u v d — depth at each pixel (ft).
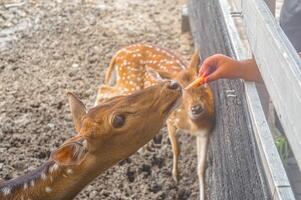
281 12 4.88
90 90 7.63
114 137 4.09
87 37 9.09
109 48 8.75
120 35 9.18
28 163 6.13
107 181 5.90
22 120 6.91
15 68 8.18
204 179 5.74
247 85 4.56
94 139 4.02
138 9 10.18
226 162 4.85
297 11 4.68
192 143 6.56
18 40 8.99
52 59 8.44
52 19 9.68
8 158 6.19
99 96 6.66
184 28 9.21
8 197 4.11
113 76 6.84
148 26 9.52
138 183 5.94
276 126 4.57
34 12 9.90
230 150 4.75
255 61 4.63
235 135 4.66
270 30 3.76
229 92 5.07
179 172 6.12
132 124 4.13
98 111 4.12
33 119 6.94
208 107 5.61
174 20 9.74
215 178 5.26
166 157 6.33
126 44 8.87
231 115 4.88
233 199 4.48
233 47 5.11
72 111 4.28
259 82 4.64
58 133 6.67
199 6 7.72
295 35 4.73
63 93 7.54
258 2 4.37
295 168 4.19
